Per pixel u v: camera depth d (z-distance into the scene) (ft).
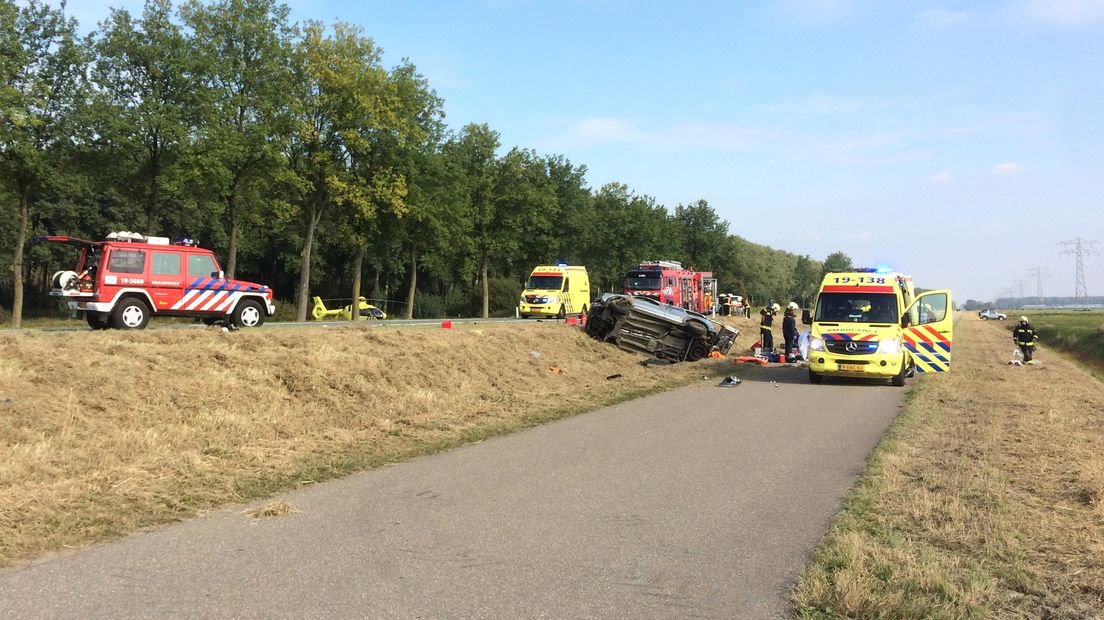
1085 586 15.38
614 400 47.65
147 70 87.81
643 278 121.60
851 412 42.11
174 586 14.96
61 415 27.22
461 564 16.46
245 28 95.09
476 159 161.89
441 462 28.19
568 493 23.15
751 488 23.89
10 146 76.74
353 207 118.01
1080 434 34.32
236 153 91.30
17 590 14.67
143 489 22.57
